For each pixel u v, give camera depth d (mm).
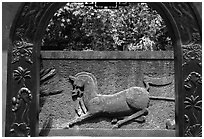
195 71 2691
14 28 2656
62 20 4254
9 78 2629
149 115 3137
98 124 3129
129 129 3105
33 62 2654
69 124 3084
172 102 3160
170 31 2752
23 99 2631
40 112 3090
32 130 2613
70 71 3148
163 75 3176
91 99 3131
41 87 3111
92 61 3170
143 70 3182
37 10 2680
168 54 3186
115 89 3162
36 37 2672
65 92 3133
